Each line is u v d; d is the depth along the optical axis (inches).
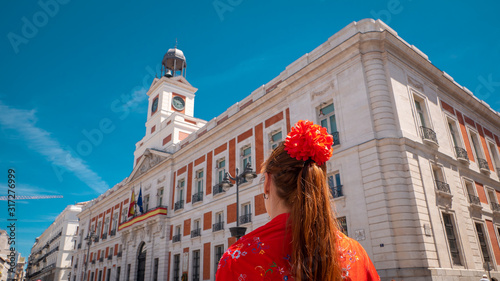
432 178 621.0
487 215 748.0
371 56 653.3
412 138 620.1
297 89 773.3
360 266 45.1
